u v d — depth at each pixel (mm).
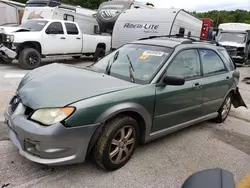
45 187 2658
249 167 3471
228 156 3732
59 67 3668
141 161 3330
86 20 13406
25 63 9031
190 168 3299
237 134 4621
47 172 2906
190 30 11258
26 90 2926
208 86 4176
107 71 3658
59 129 2494
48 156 2551
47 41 9680
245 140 4379
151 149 3697
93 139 2754
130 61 3744
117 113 2857
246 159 3693
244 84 9672
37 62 9406
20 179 2740
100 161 2889
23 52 8953
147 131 3322
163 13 9961
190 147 3898
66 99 2654
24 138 2598
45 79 3109
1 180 2691
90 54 12094
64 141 2545
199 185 1752
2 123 4039
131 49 4055
